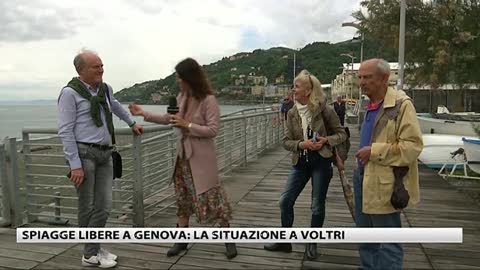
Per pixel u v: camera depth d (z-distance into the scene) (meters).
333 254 3.62
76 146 3.15
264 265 3.40
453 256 3.64
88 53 3.18
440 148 9.47
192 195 3.40
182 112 3.32
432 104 16.03
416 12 11.38
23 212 4.53
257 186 6.71
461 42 10.55
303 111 3.38
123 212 4.48
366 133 2.68
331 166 3.42
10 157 4.39
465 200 5.86
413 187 2.56
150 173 4.87
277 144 12.95
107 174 3.42
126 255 3.60
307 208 5.29
